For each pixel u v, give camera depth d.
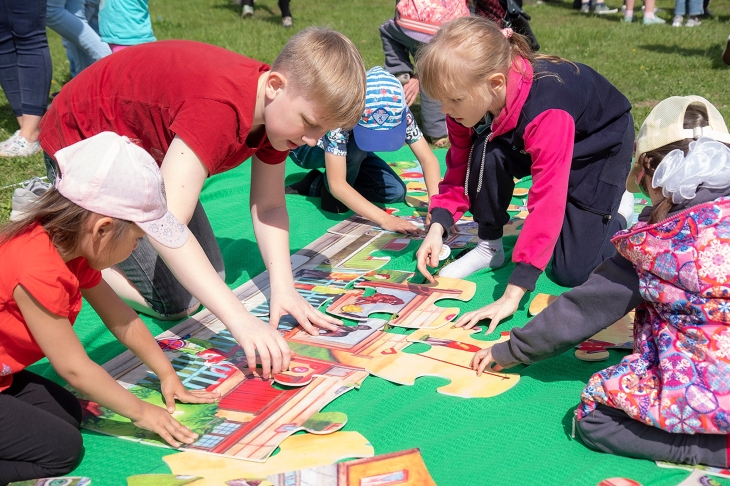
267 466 2.04
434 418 2.29
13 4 4.77
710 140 2.09
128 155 1.95
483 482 2.00
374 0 14.76
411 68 5.73
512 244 3.67
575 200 3.22
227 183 4.64
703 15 11.84
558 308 2.26
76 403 2.20
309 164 4.34
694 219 1.99
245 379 2.49
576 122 3.04
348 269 3.42
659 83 7.20
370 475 1.99
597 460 2.08
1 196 4.25
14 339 1.98
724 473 2.00
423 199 4.40
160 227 2.02
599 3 12.34
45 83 5.03
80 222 1.91
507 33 2.99
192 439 2.15
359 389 2.46
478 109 2.80
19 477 2.00
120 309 2.24
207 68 2.41
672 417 1.97
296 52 2.30
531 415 2.30
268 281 3.26
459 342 2.72
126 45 6.00
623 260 2.17
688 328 2.00
